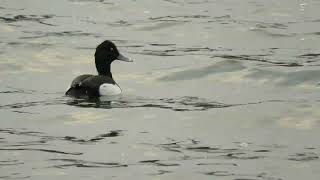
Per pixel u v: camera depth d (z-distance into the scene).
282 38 27.09
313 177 15.30
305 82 22.02
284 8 31.73
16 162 15.99
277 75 22.48
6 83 22.19
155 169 15.69
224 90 21.56
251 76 22.58
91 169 15.65
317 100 20.39
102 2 33.03
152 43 26.80
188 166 15.88
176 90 21.62
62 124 18.45
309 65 23.42
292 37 27.20
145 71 23.47
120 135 17.75
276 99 20.61
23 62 24.23
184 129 18.27
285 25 28.92
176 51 25.66
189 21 29.59
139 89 21.61
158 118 19.00
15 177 15.19
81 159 16.20
